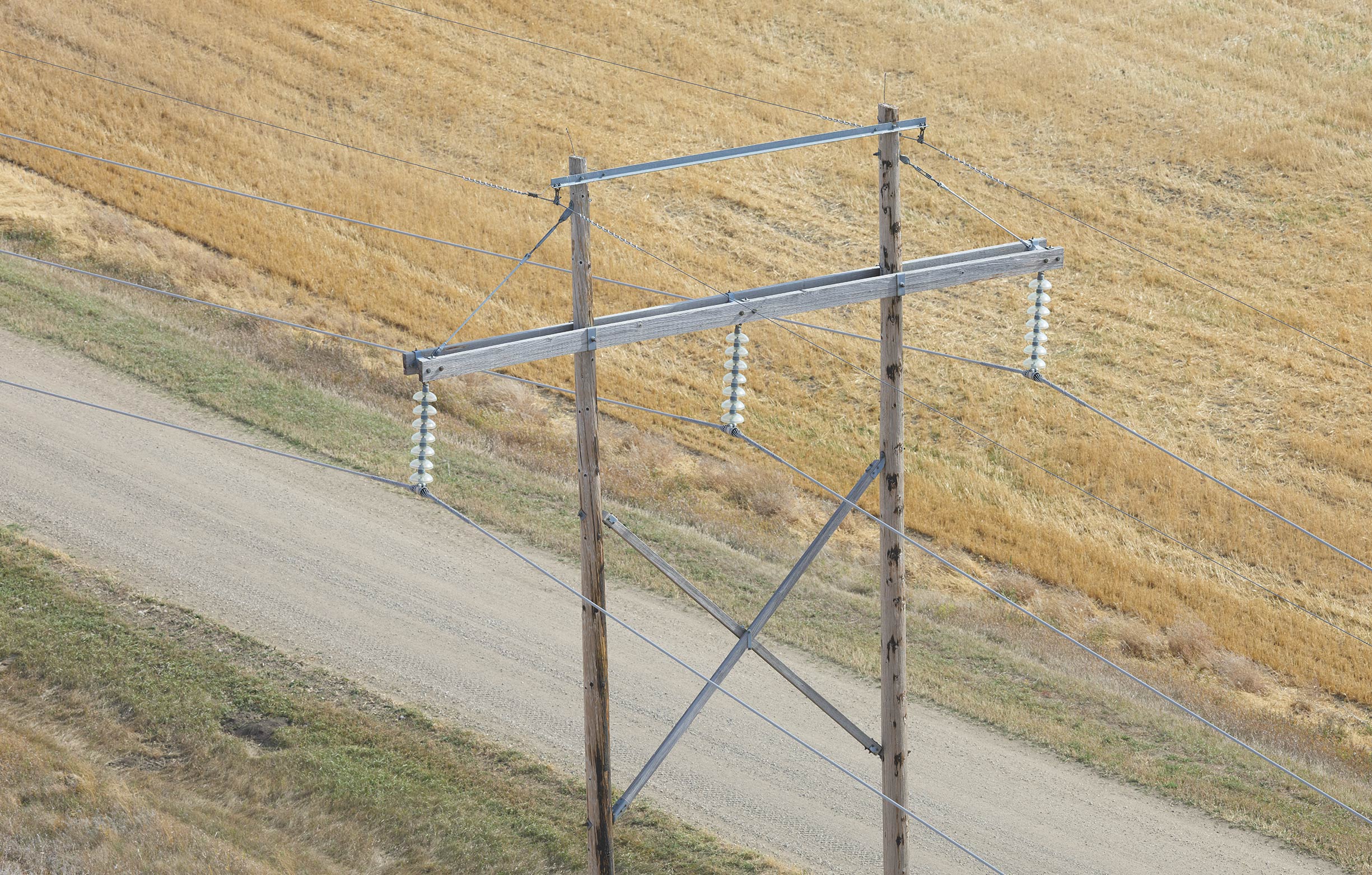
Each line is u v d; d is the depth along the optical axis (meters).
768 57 115.62
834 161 102.50
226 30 104.06
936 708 50.81
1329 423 76.75
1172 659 58.72
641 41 115.50
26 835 34.53
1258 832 45.97
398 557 54.44
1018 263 31.81
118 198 80.19
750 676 51.16
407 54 107.69
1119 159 104.00
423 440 27.66
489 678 47.88
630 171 27.47
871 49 117.81
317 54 104.38
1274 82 112.25
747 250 90.94
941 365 80.50
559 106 104.75
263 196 84.62
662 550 58.16
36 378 61.25
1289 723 54.47
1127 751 49.81
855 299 30.25
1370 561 66.38
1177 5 126.06
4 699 41.12
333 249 80.56
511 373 72.75
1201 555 66.44
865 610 56.88
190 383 63.75
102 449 57.44
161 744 41.00
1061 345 83.56
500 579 54.19
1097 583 63.03
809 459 70.44
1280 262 92.19
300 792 40.09
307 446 60.81
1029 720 50.59
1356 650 60.09
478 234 85.31
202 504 55.19
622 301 82.50
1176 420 76.62
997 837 44.66
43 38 96.06
